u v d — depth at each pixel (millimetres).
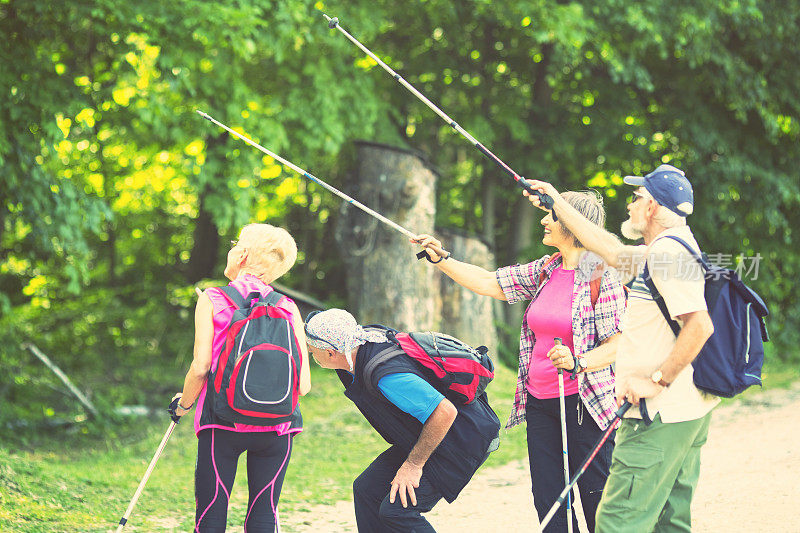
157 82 27312
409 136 36219
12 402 26625
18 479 15008
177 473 18984
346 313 9703
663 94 37875
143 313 37750
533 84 36906
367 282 29672
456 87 35594
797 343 40031
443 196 38562
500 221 40375
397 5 33000
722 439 21312
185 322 37188
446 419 9094
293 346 9336
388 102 33469
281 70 29453
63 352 34125
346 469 19453
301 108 29250
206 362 9156
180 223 46281
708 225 37312
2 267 39344
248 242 9836
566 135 35125
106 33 25281
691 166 37188
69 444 23766
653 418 8844
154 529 13727
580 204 10406
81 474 17344
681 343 8508
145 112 26078
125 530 13453
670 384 8750
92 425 24891
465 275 11141
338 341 9453
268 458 9578
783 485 15703
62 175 26562
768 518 13617
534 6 29203
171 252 45938
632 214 9305
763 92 36094
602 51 31359
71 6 23375
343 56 30312
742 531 13016
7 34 23672
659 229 9148
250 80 31453
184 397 9414
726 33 36219
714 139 36500
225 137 29359
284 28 26156
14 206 23141
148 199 44438
